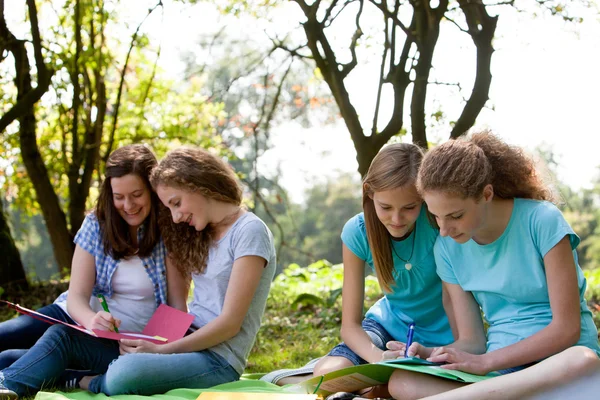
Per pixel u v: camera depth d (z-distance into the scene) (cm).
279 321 585
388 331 348
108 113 960
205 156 349
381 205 306
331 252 3200
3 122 700
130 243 366
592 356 256
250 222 346
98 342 344
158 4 748
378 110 625
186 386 329
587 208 2827
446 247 315
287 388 317
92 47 788
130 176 356
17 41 738
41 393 311
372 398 304
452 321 332
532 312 296
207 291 353
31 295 728
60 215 809
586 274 805
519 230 293
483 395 261
